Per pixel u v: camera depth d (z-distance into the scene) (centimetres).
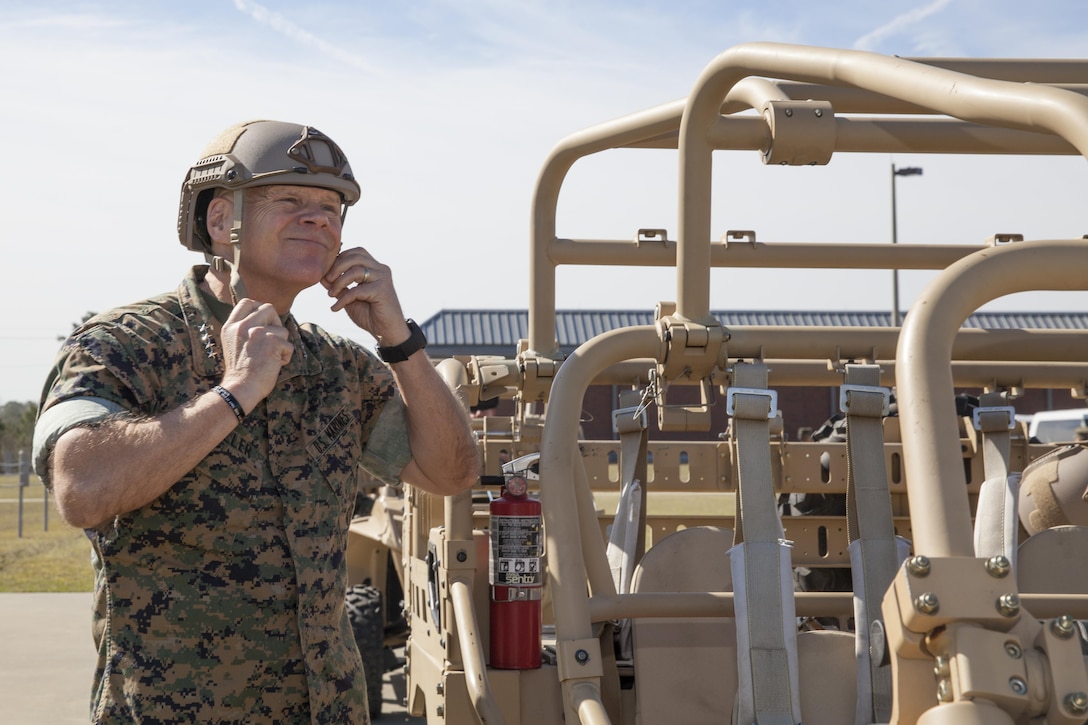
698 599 215
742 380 211
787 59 169
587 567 232
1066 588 238
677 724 229
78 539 1694
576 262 295
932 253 301
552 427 218
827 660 207
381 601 571
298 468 178
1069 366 274
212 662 167
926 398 111
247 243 179
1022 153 240
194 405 161
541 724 236
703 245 221
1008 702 98
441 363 290
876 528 210
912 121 235
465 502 257
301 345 188
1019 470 316
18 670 693
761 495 208
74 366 166
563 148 289
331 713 173
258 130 182
